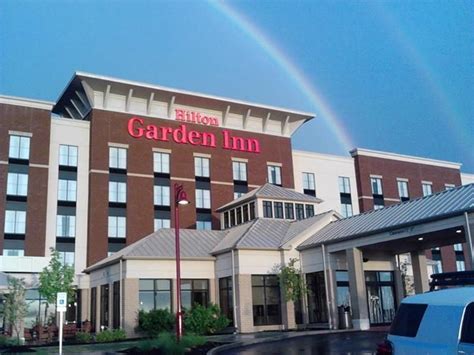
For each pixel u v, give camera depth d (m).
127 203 52.47
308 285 35.50
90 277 43.00
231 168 59.22
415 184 71.44
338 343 22.75
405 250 34.97
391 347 7.89
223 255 36.59
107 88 53.38
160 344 22.11
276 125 64.00
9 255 46.31
